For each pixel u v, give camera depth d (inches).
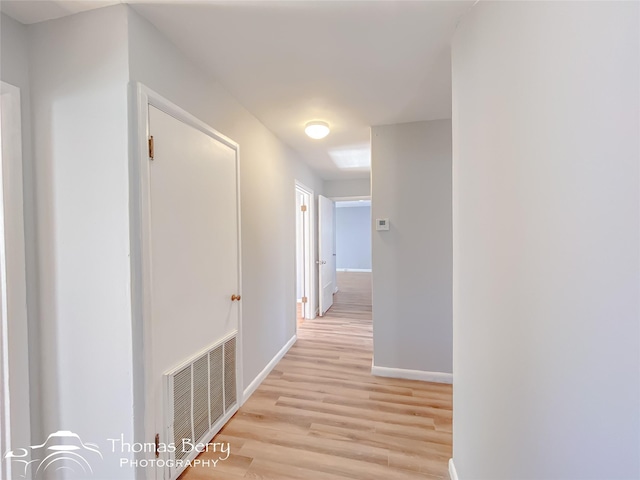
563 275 27.9
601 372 24.7
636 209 21.5
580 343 26.4
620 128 22.4
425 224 93.9
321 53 59.0
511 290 35.6
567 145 27.2
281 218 114.0
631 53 21.6
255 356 90.4
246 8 46.7
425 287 94.3
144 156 47.3
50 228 48.2
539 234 30.8
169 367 53.4
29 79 48.6
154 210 49.9
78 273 47.4
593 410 25.5
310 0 45.0
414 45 56.5
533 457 32.3
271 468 57.9
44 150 48.2
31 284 48.6
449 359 93.1
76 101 47.0
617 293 23.1
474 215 44.8
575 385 27.0
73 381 48.1
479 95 42.9
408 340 96.0
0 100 45.1
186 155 58.3
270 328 102.5
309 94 76.0
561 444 28.7
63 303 48.1
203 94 64.3
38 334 49.1
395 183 95.9
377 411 77.1
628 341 22.5
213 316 67.2
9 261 45.7
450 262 92.2
